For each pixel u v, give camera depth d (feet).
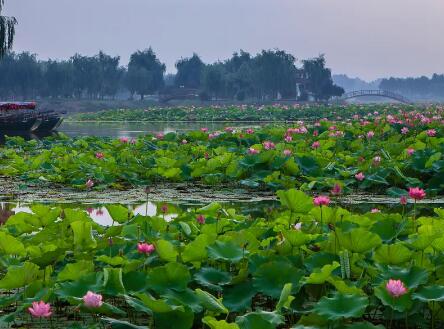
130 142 59.36
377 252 15.87
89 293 12.96
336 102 459.73
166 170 40.70
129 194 36.76
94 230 22.07
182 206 32.40
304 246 17.51
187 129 130.21
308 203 20.12
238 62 509.76
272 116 182.50
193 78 536.42
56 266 17.81
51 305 16.60
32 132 114.21
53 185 40.34
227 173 39.96
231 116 187.01
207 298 13.50
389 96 474.90
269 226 20.70
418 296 14.06
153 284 14.88
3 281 15.52
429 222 19.80
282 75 423.64
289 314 15.85
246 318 12.76
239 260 16.63
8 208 31.78
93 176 40.29
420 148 47.01
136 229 19.83
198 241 16.44
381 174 37.63
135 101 404.98
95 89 417.28
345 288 14.07
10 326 15.06
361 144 52.49
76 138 69.67
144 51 483.92
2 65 394.73
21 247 17.94
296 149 48.06
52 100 390.42
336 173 39.78
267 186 39.01
